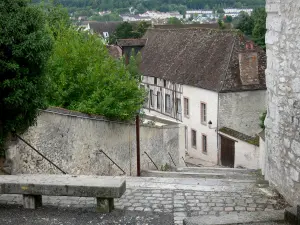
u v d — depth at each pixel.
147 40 35.84
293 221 5.39
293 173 6.69
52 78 10.98
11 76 6.79
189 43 30.55
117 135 11.27
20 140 7.55
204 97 26.48
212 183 7.97
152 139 14.10
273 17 7.36
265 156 8.31
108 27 63.88
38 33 6.82
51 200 6.72
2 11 6.59
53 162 8.48
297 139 6.57
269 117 7.78
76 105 10.45
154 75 31.58
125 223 5.94
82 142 9.49
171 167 15.16
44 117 8.07
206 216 5.77
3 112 7.09
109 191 6.11
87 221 5.98
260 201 6.89
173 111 30.05
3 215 6.14
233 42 26.53
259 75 25.64
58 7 16.27
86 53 11.61
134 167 12.49
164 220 6.05
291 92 6.77
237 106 25.36
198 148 27.69
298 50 6.47
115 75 11.34
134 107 11.24
